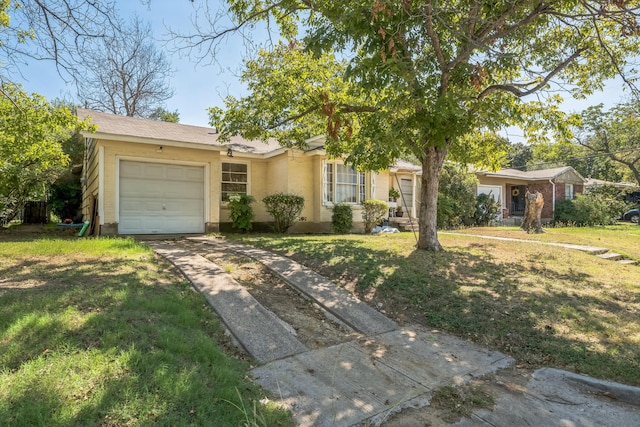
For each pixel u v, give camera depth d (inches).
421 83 229.0
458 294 209.5
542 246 378.0
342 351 148.6
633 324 176.1
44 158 428.8
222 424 89.5
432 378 129.8
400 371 134.0
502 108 267.6
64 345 114.4
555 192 903.1
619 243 450.9
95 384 97.2
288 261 273.7
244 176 560.7
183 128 538.9
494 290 218.5
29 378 95.4
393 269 248.2
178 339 130.0
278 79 342.6
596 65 312.3
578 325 174.6
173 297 174.9
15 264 224.8
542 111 326.3
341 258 273.6
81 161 706.2
